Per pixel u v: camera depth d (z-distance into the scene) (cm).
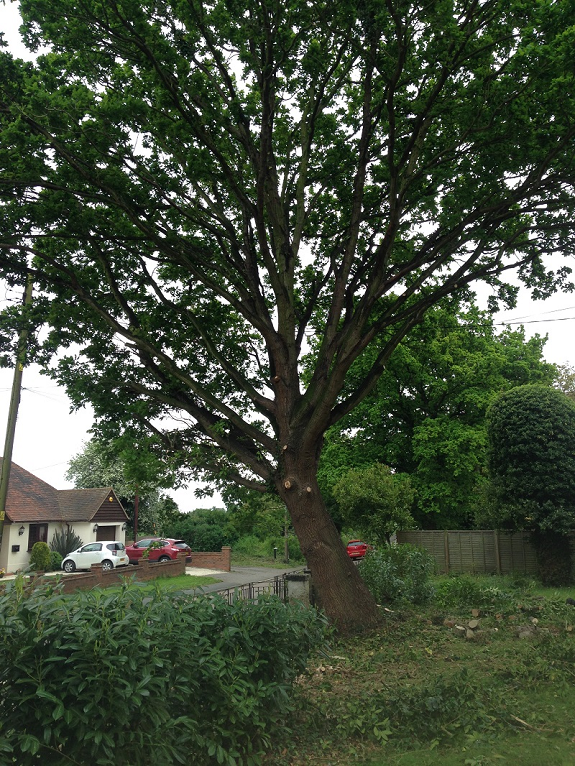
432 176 972
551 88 855
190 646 435
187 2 880
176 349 1201
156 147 1075
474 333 2838
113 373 1173
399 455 2912
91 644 371
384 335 1389
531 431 1812
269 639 504
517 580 1762
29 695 346
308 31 909
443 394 2803
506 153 918
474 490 2378
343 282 1077
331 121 1149
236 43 878
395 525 2091
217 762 441
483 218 1027
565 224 1002
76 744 360
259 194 974
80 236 1018
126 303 1138
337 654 855
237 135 1005
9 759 342
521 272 1119
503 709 594
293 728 557
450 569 2217
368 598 1000
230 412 1064
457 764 485
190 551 3522
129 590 425
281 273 1104
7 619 360
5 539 3095
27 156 919
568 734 539
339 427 2920
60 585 421
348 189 1177
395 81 858
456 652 854
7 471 1591
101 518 3800
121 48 936
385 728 558
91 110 905
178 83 927
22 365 1132
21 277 1095
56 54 966
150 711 383
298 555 4372
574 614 1065
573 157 929
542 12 820
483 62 941
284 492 1018
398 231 1156
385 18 807
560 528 1741
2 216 987
